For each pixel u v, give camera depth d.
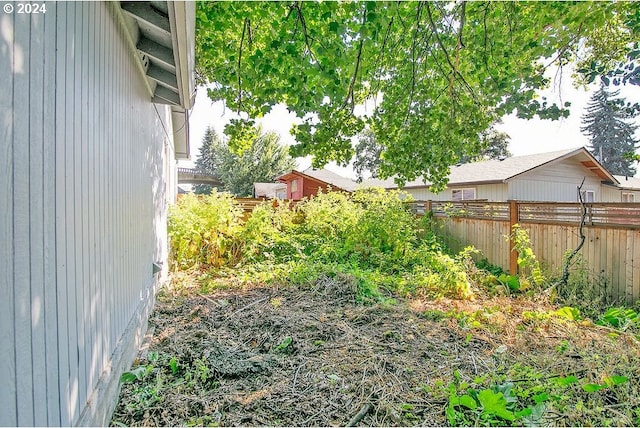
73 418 1.60
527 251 5.51
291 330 3.59
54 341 1.41
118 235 2.56
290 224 8.51
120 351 2.49
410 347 3.24
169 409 2.25
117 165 2.54
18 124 1.16
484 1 3.88
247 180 26.62
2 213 1.06
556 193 11.48
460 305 4.61
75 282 1.64
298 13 3.17
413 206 9.20
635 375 2.62
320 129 3.78
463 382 2.56
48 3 1.37
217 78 4.68
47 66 1.36
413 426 2.11
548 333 3.55
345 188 17.61
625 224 4.55
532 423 2.06
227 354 3.03
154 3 2.37
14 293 1.13
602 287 4.74
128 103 2.95
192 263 6.92
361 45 3.34
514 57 3.90
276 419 2.17
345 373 2.74
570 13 3.26
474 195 11.88
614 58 4.18
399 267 6.45
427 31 4.09
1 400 1.05
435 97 4.70
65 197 1.54
